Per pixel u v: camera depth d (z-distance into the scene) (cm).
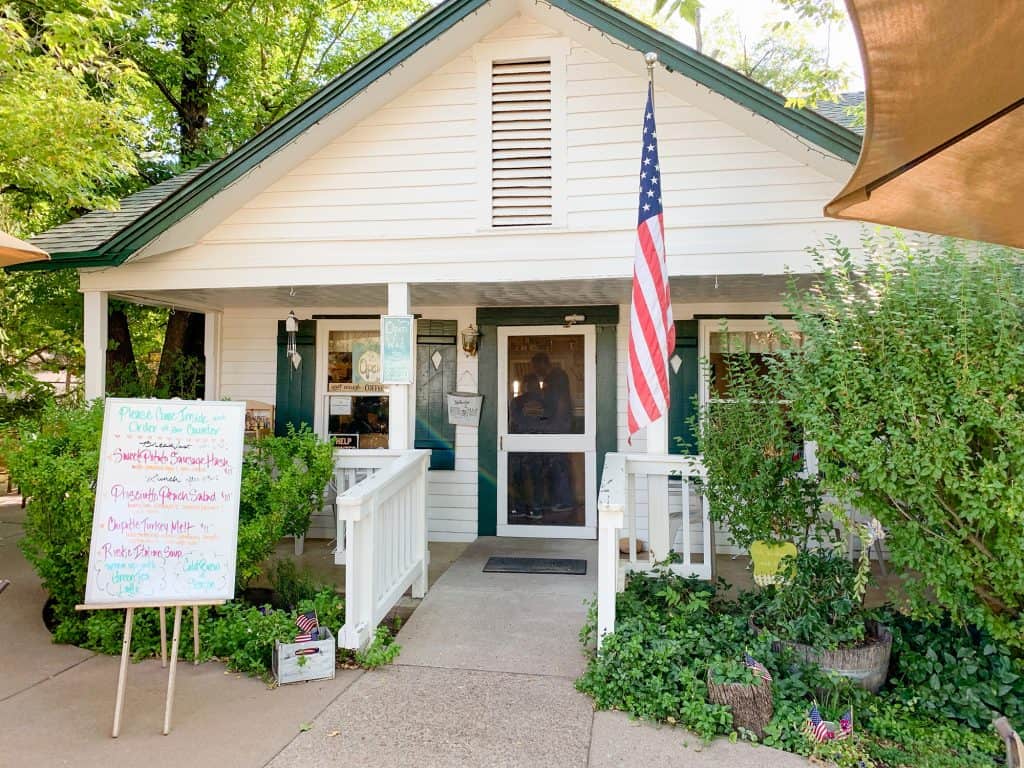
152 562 339
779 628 386
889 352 354
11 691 363
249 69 1132
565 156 545
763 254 514
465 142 555
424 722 332
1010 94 211
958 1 179
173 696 343
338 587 532
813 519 427
